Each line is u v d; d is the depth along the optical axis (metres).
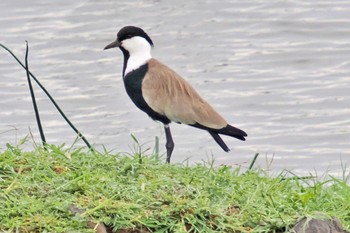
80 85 20.06
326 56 21.84
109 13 24.27
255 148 16.91
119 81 20.31
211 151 15.42
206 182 9.09
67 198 8.58
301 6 24.70
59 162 9.29
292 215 8.71
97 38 22.62
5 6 24.78
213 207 8.62
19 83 20.17
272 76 20.75
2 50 22.00
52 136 17.12
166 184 8.93
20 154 9.34
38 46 22.22
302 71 21.16
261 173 11.76
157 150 10.31
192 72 21.00
